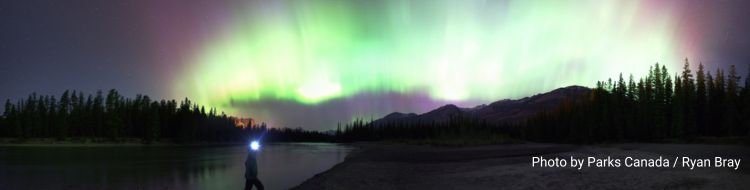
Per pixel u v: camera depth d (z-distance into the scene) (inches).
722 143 2898.6
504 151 2876.5
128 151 4291.3
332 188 1069.1
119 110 6875.0
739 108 3661.4
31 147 5113.2
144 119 6939.0
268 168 1980.8
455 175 1269.7
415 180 1206.9
